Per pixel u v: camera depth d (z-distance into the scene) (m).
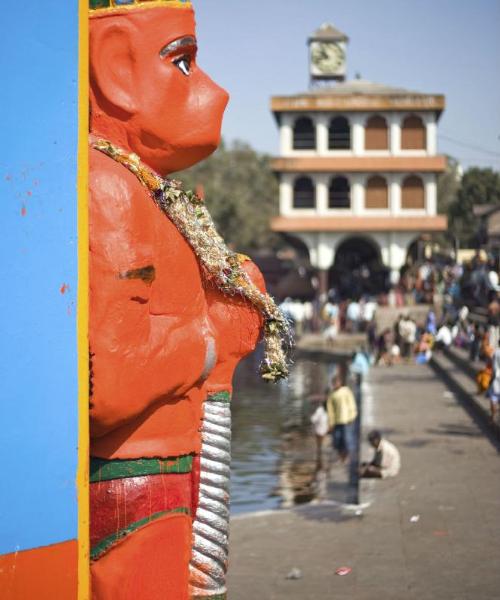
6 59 3.16
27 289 3.20
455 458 13.16
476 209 29.17
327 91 44.22
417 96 41.97
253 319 4.39
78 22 3.35
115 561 3.73
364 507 10.59
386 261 43.53
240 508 12.21
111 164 3.75
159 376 3.72
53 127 3.28
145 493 3.79
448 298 32.22
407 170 42.59
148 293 3.66
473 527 9.42
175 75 4.03
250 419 20.72
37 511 3.24
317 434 15.31
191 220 4.07
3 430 3.15
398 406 19.30
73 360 3.32
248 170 75.38
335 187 43.66
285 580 8.02
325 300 43.97
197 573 4.20
